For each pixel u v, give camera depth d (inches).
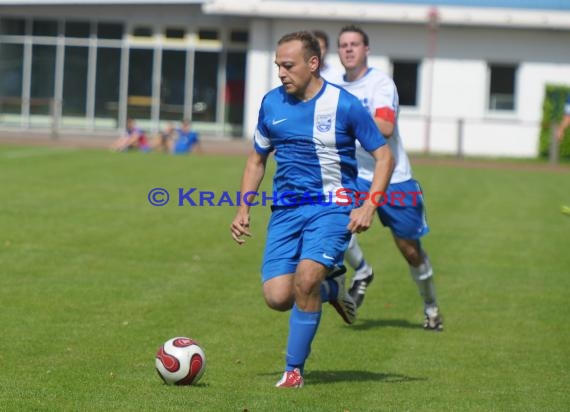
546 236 1641.2
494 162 3233.3
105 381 751.1
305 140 739.4
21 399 685.9
